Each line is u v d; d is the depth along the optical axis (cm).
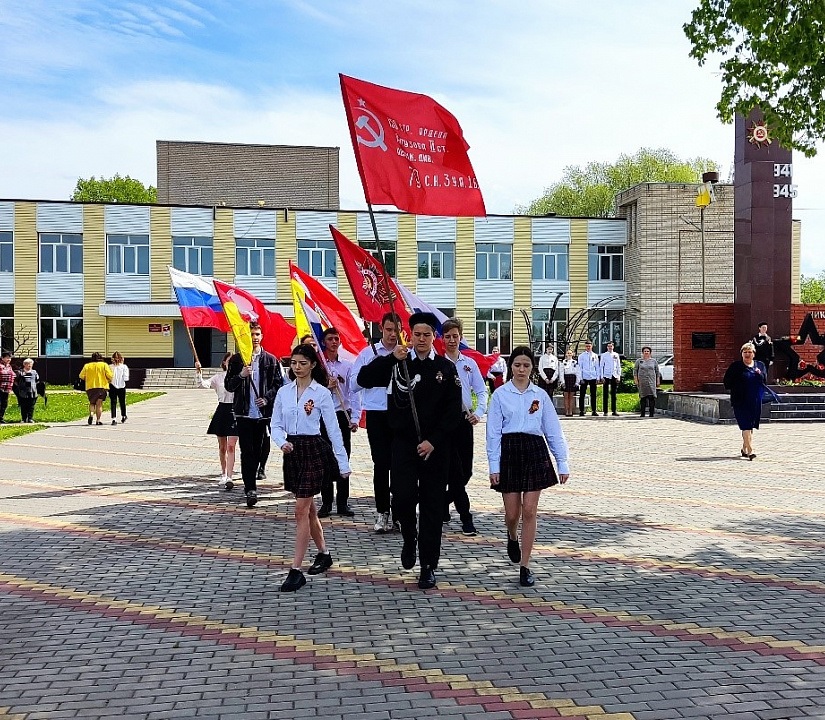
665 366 3694
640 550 766
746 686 459
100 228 4119
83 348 4128
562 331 4381
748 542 797
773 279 2384
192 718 422
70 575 686
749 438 1398
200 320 1186
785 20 1029
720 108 1145
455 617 577
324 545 702
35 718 422
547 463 658
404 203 748
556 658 500
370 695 448
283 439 648
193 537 823
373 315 852
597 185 6075
